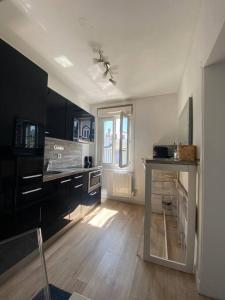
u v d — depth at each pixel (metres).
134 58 2.22
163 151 2.80
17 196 1.60
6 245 0.86
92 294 1.36
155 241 2.19
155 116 3.66
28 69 1.71
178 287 1.45
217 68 1.35
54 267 1.65
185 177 2.13
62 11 1.48
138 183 3.76
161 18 1.55
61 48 2.03
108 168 4.12
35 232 0.94
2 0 1.37
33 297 0.80
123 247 2.02
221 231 1.34
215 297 1.34
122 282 1.49
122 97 3.75
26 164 1.70
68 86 3.18
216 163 1.35
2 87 1.43
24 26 1.67
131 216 3.00
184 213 2.00
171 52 2.08
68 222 2.43
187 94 2.24
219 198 1.34
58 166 3.07
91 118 3.84
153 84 3.07
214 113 1.36
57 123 2.52
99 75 2.73
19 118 1.61
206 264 1.37
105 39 1.86
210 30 1.21
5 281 0.83
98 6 1.42
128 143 3.82
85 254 1.86
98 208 3.39
